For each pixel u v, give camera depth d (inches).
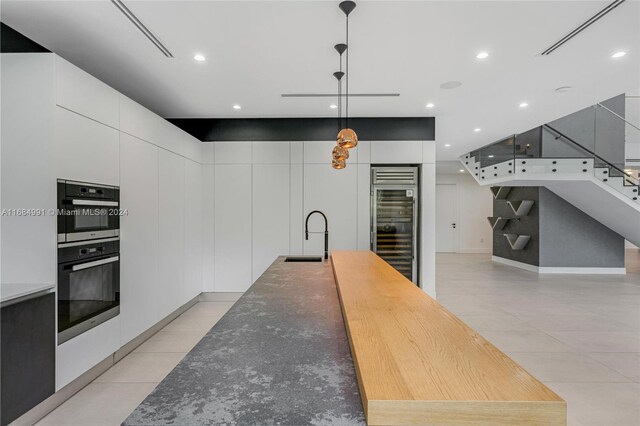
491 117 189.6
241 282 190.9
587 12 89.7
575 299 199.3
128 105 118.0
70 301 90.6
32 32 99.2
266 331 53.4
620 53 113.5
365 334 45.0
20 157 85.0
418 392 30.1
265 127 191.0
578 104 167.3
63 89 87.8
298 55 114.4
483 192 452.8
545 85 142.2
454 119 195.0
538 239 293.6
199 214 186.4
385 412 29.0
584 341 133.0
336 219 189.3
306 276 99.4
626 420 82.8
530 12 89.8
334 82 138.9
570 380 102.3
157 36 101.8
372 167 192.5
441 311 55.6
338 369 40.4
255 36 102.0
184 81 137.4
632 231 266.7
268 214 190.7
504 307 181.6
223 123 191.9
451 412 28.9
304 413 31.1
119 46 108.2
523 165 246.5
